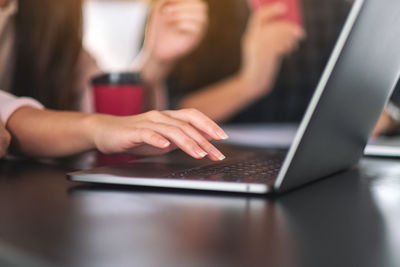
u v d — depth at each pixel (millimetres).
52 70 1481
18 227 418
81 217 452
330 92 487
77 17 1497
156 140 640
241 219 446
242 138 1130
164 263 326
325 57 2707
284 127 1477
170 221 438
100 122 755
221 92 2596
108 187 592
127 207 491
